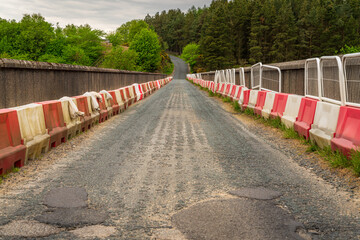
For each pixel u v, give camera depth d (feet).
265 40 371.76
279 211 10.72
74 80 35.78
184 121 34.47
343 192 12.65
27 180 14.30
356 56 16.67
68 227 9.58
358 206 11.19
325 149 18.24
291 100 26.96
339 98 19.42
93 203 11.60
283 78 36.58
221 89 70.08
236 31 412.36
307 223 9.80
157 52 367.66
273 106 31.27
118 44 307.78
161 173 15.58
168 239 8.77
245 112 40.09
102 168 16.43
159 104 54.70
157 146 21.98
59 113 22.45
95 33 268.21
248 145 22.20
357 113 15.84
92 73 43.75
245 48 418.92
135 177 14.90
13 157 15.64
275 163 17.40
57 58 219.82
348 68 17.85
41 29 226.58
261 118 34.35
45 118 20.08
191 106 51.03
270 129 28.60
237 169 16.26
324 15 349.20
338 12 383.65
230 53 379.14
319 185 13.58
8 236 8.91
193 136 25.73
